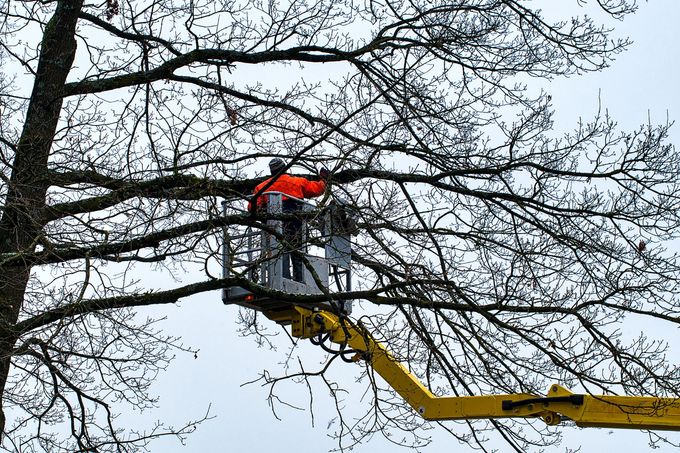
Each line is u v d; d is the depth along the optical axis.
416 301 13.59
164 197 13.49
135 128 13.97
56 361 12.99
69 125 13.36
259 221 13.88
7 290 13.22
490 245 13.99
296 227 14.53
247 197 13.64
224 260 13.90
